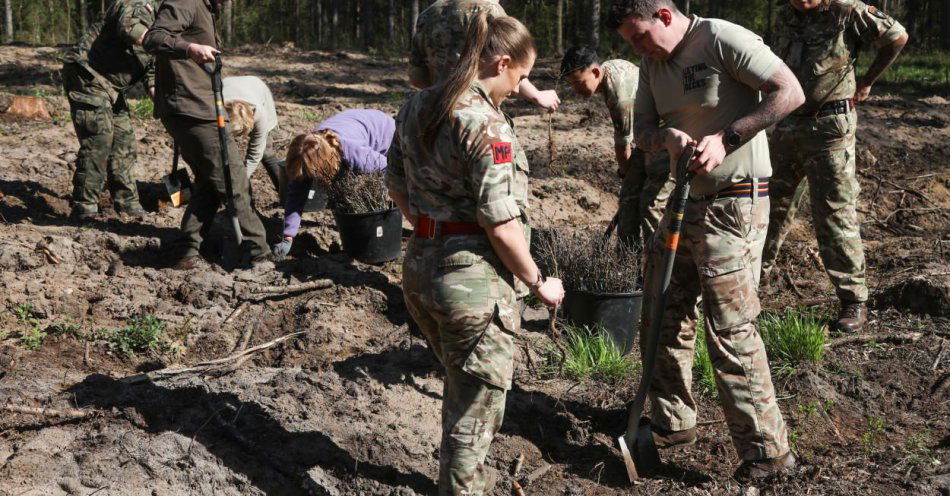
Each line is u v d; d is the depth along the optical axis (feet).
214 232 20.66
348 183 18.49
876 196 26.81
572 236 18.29
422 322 10.20
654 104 11.87
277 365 14.82
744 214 11.08
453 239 9.47
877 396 14.73
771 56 10.53
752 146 11.08
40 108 30.32
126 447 11.55
